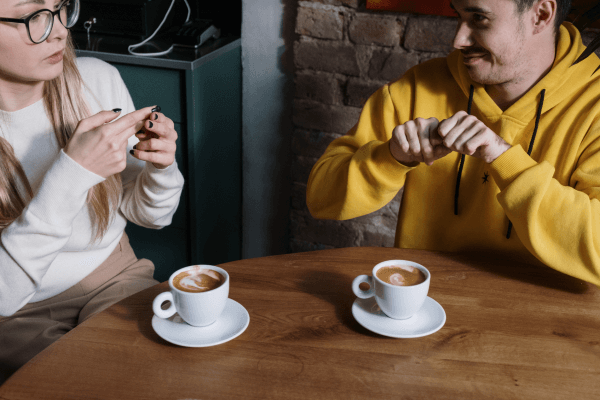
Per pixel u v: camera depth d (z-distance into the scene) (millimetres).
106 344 778
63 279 1134
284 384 707
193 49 1712
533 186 945
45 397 676
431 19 1573
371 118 1294
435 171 1204
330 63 1719
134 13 1729
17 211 1065
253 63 1874
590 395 693
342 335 806
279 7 1764
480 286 935
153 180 1127
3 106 1039
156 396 684
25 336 1042
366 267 1000
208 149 1803
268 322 833
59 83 1076
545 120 1109
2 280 926
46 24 938
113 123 918
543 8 978
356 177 1112
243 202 2115
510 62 1034
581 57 1066
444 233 1241
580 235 939
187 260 1902
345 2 1622
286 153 1968
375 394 692
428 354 765
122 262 1254
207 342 774
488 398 688
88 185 916
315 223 1965
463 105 1195
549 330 820
